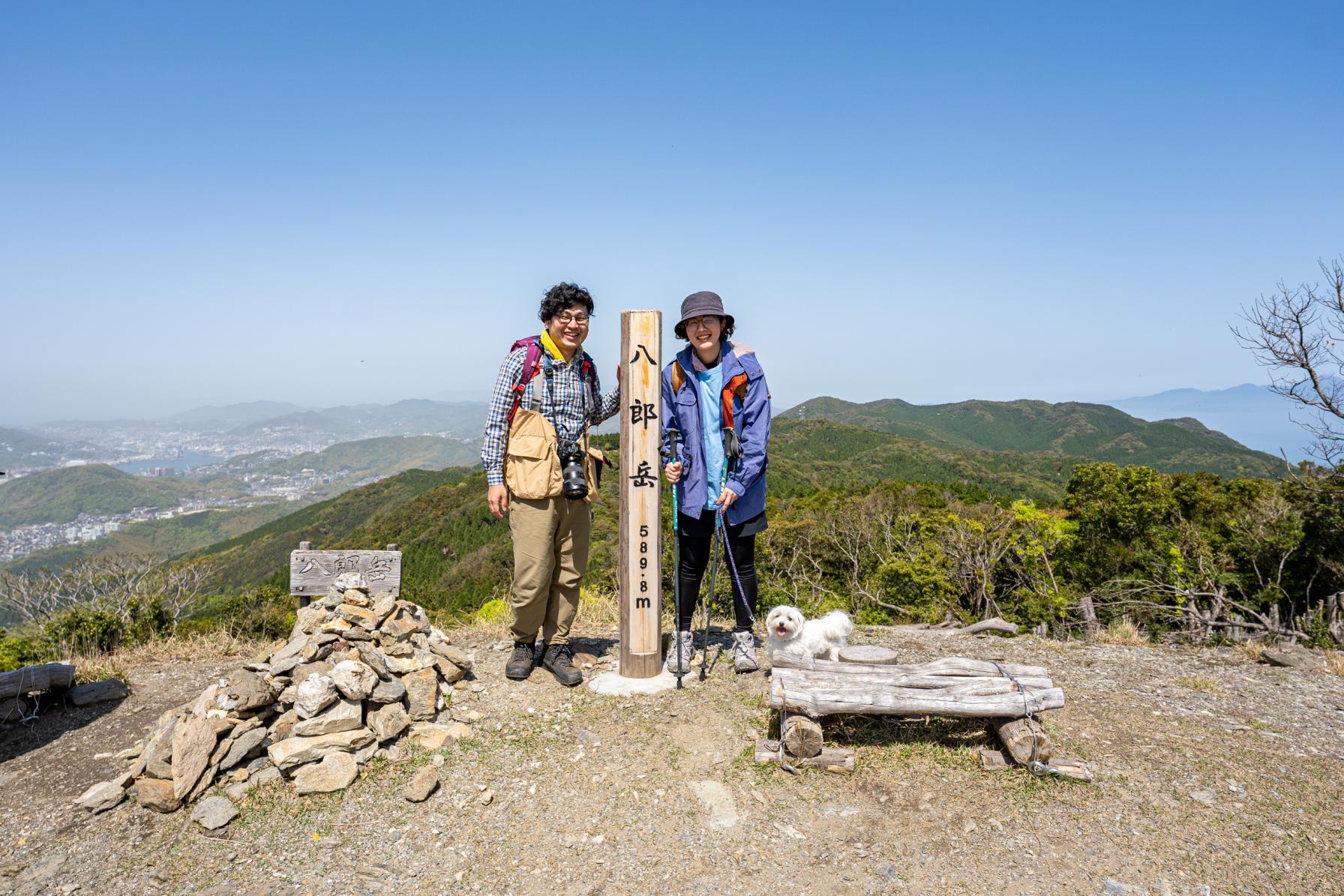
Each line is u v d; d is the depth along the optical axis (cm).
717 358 383
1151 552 1630
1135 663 464
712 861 255
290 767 302
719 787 296
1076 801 282
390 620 370
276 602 1231
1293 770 307
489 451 379
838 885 241
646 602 398
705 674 410
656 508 394
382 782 304
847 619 388
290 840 271
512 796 296
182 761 293
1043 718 358
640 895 240
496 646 472
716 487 389
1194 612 1316
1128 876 240
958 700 307
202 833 276
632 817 280
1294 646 499
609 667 430
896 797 288
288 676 330
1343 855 248
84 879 254
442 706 366
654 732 341
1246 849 253
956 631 602
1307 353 1398
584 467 387
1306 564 1477
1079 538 1719
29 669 400
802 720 309
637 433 390
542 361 378
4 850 273
